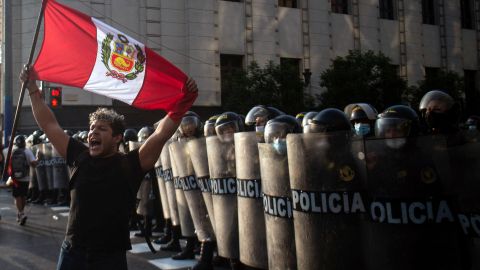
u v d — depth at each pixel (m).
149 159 3.06
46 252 7.03
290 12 27.52
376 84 24.06
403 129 3.36
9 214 11.18
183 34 24.70
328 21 28.70
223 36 25.48
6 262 6.42
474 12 35.66
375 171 3.07
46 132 3.18
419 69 32.12
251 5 26.36
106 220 2.86
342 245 3.27
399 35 31.58
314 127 3.73
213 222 5.37
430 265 2.88
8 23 19.16
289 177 3.81
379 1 31.27
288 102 22.45
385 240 3.03
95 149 2.97
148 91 3.53
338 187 3.27
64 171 12.68
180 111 3.15
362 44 29.88
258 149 4.36
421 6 32.78
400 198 2.97
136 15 23.77
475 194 2.66
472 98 34.75
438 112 3.53
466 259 2.78
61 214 10.97
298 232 3.55
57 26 3.67
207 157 5.46
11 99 19.34
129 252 6.75
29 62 3.32
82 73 3.65
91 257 2.82
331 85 23.77
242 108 21.80
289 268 3.84
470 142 2.69
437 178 2.85
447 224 2.85
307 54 27.91
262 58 26.45
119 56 3.64
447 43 33.56
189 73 24.58
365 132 3.92
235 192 4.94
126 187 2.95
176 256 6.27
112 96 3.61
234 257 4.96
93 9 22.94
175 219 6.74
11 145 3.37
